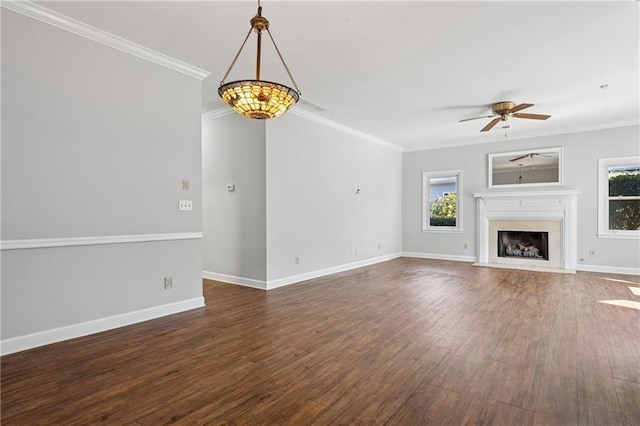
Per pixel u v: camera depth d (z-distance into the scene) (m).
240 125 5.20
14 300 2.64
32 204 2.71
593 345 2.78
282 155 5.13
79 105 2.97
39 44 2.75
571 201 6.41
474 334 3.05
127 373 2.32
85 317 3.02
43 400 1.98
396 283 5.26
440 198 8.08
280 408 1.91
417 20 2.84
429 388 2.12
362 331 3.14
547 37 3.14
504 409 1.89
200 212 3.94
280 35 3.08
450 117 5.78
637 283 5.22
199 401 1.97
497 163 7.33
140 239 3.38
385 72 3.92
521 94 4.65
